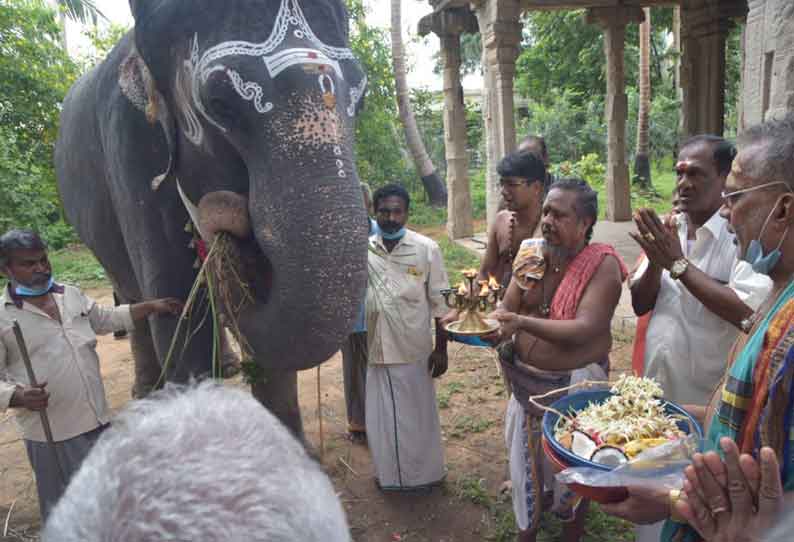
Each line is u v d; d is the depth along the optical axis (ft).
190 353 9.96
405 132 51.13
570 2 34.55
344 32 7.89
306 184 6.88
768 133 4.79
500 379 16.34
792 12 12.69
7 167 31.53
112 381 17.79
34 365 9.14
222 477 2.05
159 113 8.46
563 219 7.83
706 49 35.17
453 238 36.68
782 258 4.78
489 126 30.30
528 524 8.79
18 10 34.63
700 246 8.05
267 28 7.17
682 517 4.82
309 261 6.87
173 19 7.63
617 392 6.65
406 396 10.87
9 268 9.03
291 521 2.06
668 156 68.39
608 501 5.42
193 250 9.73
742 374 4.76
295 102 6.95
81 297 9.75
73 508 2.09
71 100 14.42
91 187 12.08
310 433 13.82
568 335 7.59
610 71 36.94
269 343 7.80
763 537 3.94
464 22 33.83
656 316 8.43
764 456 3.86
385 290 10.39
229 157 8.05
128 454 2.15
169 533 1.93
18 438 14.39
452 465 12.26
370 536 10.25
